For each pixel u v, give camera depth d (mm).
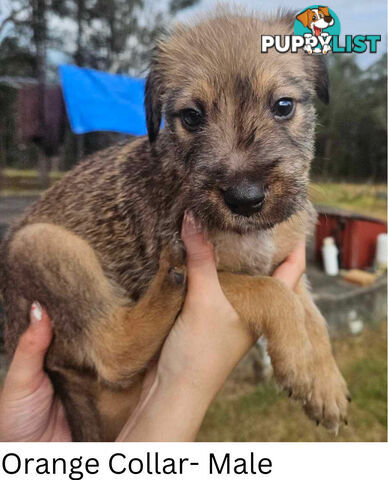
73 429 269
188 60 239
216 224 207
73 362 259
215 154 207
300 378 216
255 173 198
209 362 208
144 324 238
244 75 219
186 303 215
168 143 242
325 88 262
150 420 211
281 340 216
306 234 271
